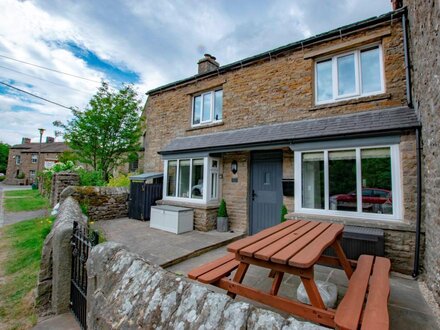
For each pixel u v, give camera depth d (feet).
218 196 24.31
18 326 10.27
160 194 27.76
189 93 28.58
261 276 12.71
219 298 4.96
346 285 11.75
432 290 10.84
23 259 16.53
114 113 38.88
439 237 10.02
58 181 29.53
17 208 38.45
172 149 26.03
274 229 10.58
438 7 9.10
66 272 11.56
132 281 6.72
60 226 12.42
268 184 22.07
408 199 13.74
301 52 20.62
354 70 18.48
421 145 13.30
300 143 17.42
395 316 9.16
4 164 160.76
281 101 21.34
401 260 13.50
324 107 19.01
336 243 10.69
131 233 20.83
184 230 21.80
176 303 5.35
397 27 16.58
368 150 15.28
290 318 4.14
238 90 24.25
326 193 16.42
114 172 57.21
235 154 23.91
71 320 10.69
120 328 5.86
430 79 10.93
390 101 16.46
